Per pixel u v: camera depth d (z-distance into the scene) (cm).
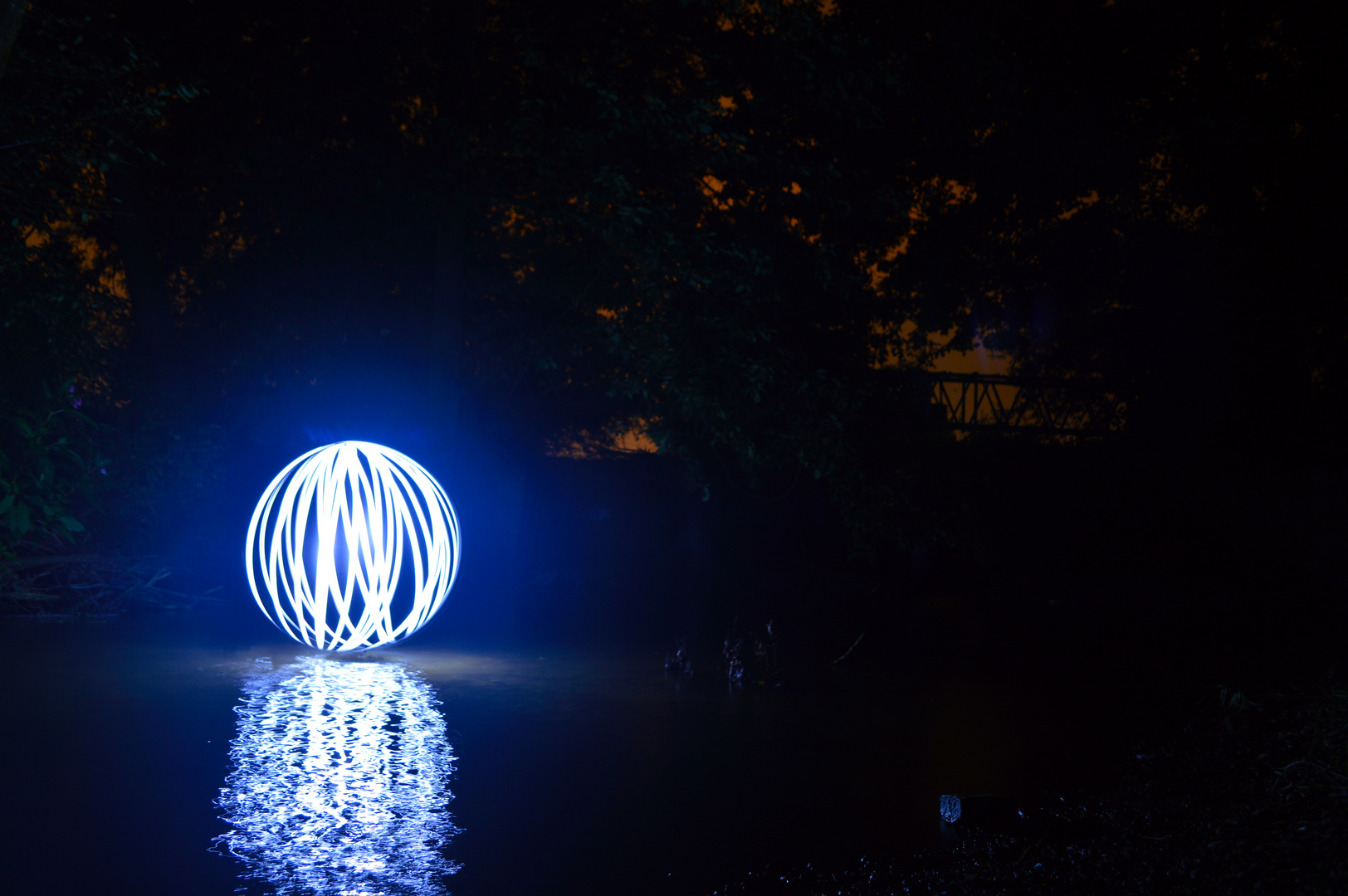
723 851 491
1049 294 2752
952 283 2558
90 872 453
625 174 1653
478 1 1611
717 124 1803
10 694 843
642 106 1555
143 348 1708
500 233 1820
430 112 1736
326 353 1981
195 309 1952
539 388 2506
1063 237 2592
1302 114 2345
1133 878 444
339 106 1694
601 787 597
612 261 1673
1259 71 2330
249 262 1877
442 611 1517
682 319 1639
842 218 1948
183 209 1869
